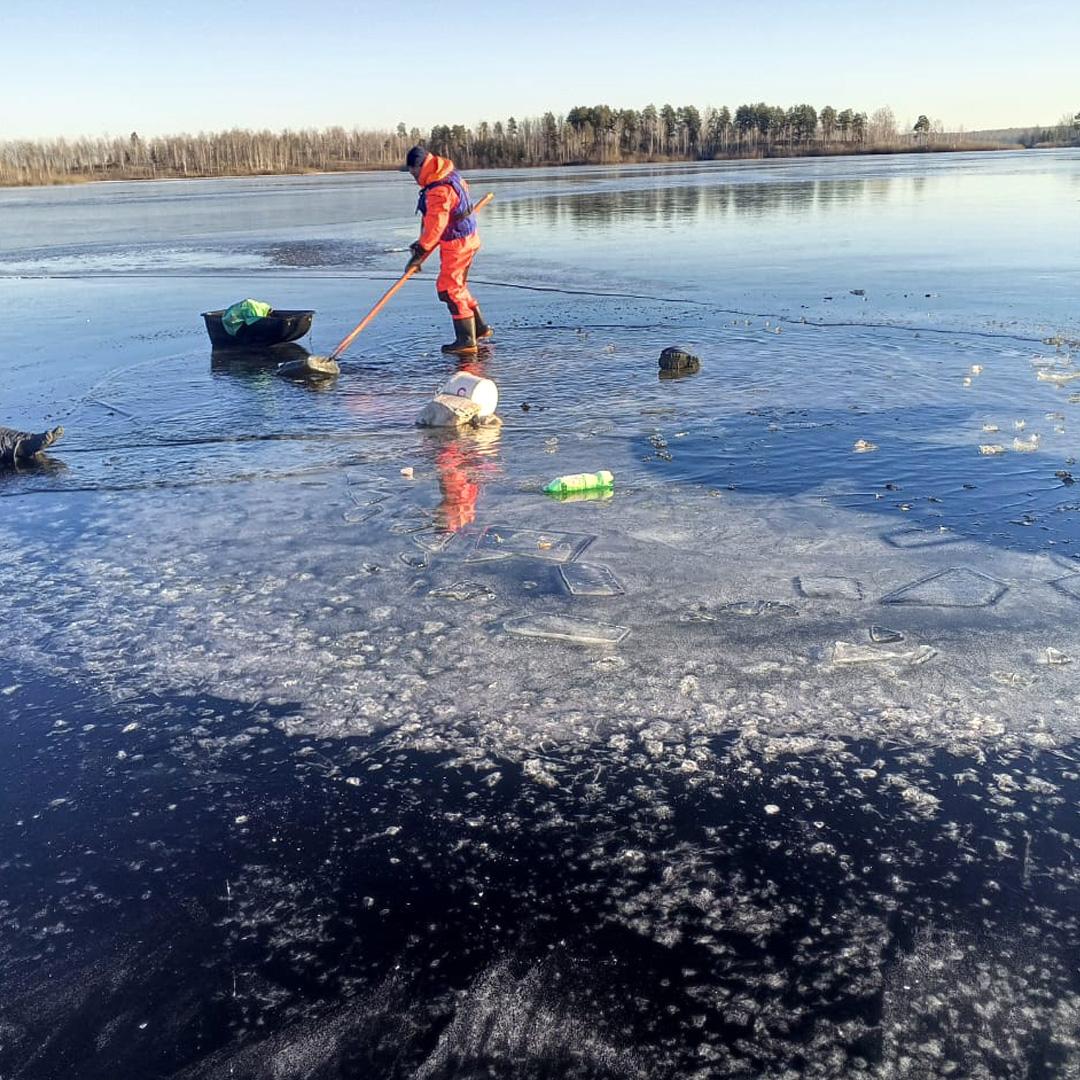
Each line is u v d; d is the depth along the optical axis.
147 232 21.47
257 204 30.42
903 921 2.06
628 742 2.69
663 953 2.00
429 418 5.89
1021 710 2.77
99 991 1.95
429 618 3.43
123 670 3.15
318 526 4.33
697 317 9.37
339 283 12.69
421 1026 1.84
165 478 5.07
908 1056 1.76
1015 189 25.22
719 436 5.48
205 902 2.17
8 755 2.72
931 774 2.52
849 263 12.72
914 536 3.99
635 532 4.14
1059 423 5.51
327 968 1.99
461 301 7.96
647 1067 1.75
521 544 4.04
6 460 5.39
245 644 3.29
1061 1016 1.83
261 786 2.56
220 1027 1.86
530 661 3.12
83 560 4.04
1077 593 3.44
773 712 2.80
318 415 6.27
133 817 2.46
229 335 8.41
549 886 2.19
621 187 31.89
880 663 3.03
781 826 2.35
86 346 8.89
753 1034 1.81
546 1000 1.89
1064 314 8.77
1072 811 2.37
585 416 6.02
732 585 3.60
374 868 2.26
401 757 2.66
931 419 5.68
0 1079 1.76
